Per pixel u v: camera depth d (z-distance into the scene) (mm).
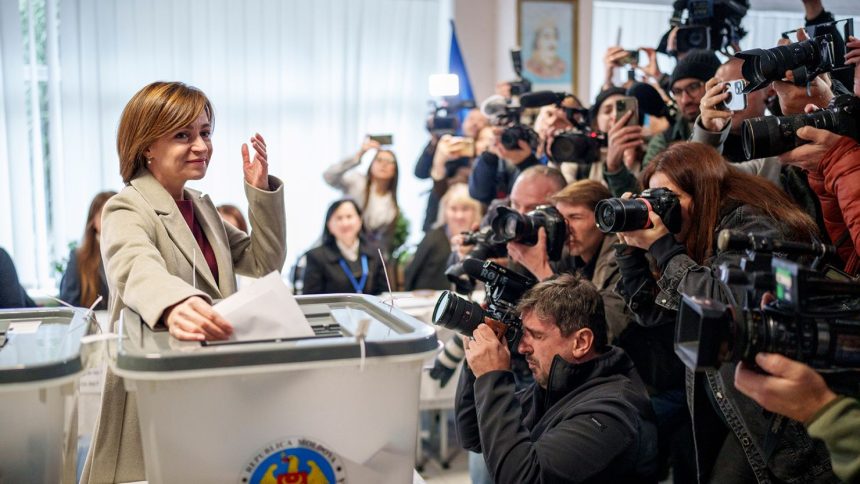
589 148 2783
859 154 1565
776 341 1110
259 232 1708
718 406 1534
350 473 1174
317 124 5461
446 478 3377
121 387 1438
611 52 3396
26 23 4828
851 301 1245
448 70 5566
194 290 1249
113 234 1437
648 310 1822
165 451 1113
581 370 1707
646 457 1640
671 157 1752
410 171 5672
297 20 5340
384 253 4613
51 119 4906
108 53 4961
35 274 4930
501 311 1771
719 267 1352
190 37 5137
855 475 1088
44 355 1147
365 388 1160
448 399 3146
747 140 1623
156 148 1541
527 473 1546
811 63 1812
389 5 5523
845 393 1192
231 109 5277
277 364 1092
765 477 1467
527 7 5484
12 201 4859
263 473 1139
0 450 1151
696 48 2979
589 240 2199
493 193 3602
